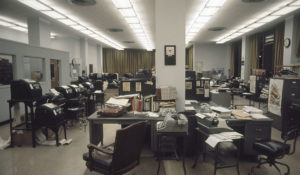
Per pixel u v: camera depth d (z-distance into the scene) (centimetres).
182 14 355
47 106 336
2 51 455
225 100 536
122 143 180
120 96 328
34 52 570
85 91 522
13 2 504
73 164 278
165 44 359
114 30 832
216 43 1259
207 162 286
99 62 1358
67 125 460
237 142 291
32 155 306
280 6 532
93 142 295
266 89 604
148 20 664
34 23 646
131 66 1563
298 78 399
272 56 824
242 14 603
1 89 469
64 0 484
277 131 411
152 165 278
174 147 294
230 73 1204
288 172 243
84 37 1048
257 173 254
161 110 317
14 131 345
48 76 643
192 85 525
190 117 289
